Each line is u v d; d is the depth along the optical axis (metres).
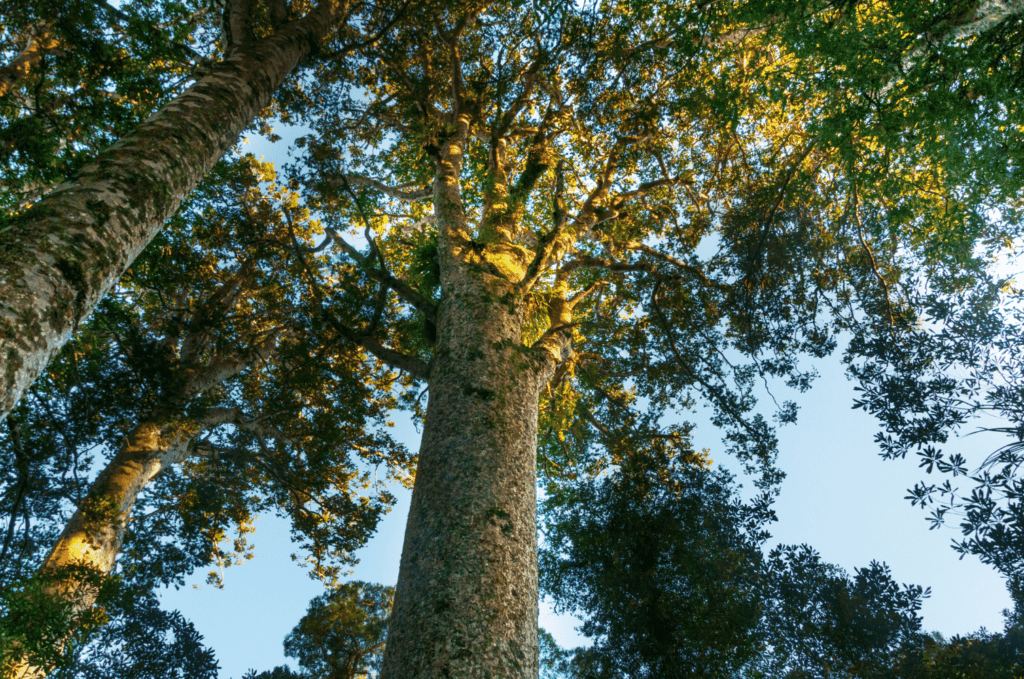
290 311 11.42
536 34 9.67
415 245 11.12
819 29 6.24
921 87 5.96
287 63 7.19
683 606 9.08
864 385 8.28
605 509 10.83
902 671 7.50
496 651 4.12
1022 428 6.00
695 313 12.12
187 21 11.15
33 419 8.37
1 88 8.61
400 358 8.68
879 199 8.48
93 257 3.73
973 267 8.01
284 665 10.86
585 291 11.52
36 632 5.77
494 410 6.09
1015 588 6.04
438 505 5.16
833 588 8.27
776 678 8.40
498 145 11.33
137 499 12.23
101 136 8.27
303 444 12.81
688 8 7.23
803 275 10.61
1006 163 5.88
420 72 11.83
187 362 12.21
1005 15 5.78
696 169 11.70
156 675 8.16
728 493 10.27
